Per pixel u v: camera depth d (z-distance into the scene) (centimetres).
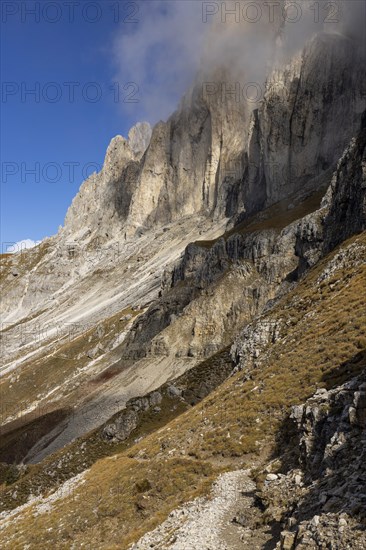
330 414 2372
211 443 3375
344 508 1577
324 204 9269
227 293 11688
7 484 7450
